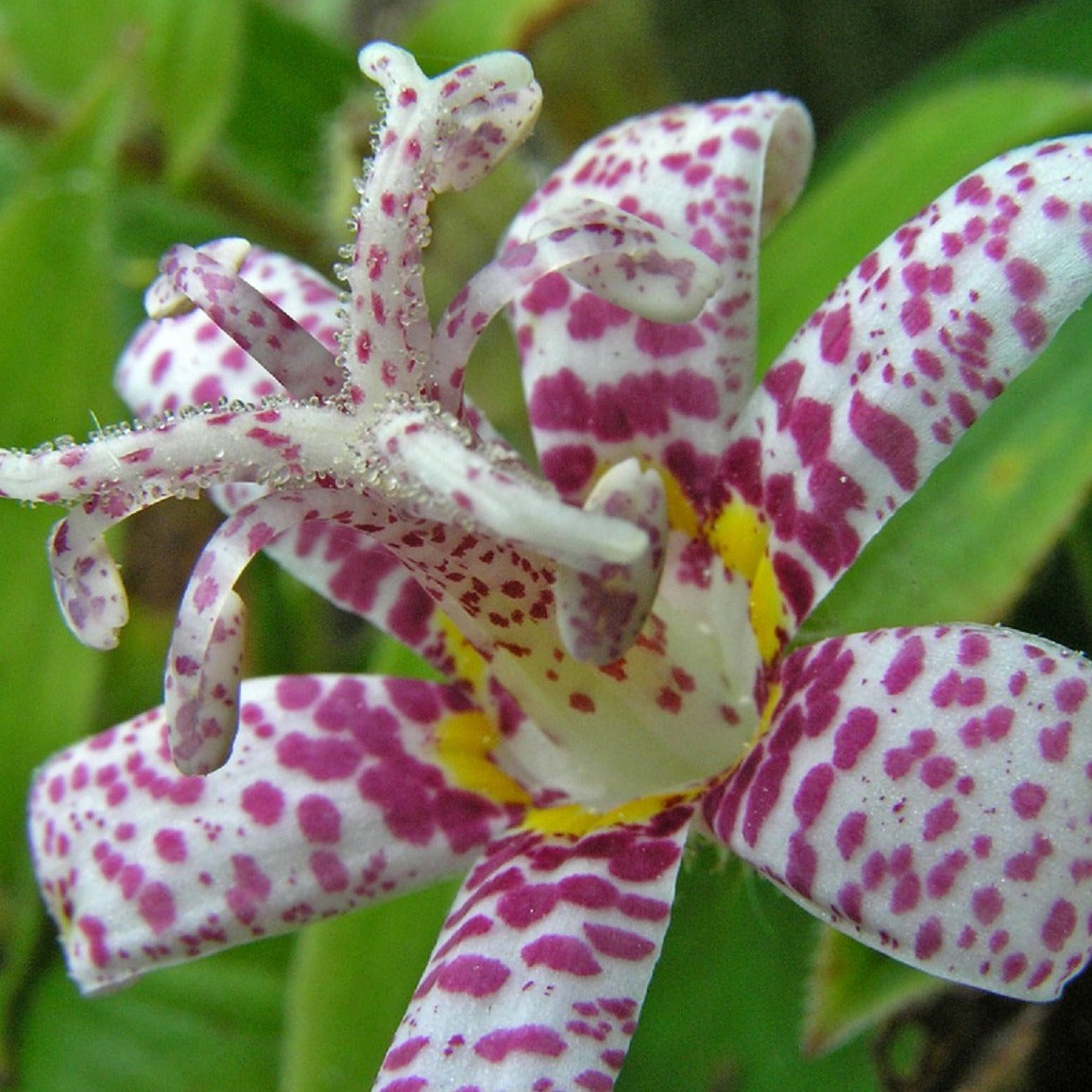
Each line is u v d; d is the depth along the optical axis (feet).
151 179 0.36
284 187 0.36
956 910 0.19
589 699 0.24
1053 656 0.20
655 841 0.22
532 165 0.34
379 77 0.22
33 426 0.31
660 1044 0.25
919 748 0.20
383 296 0.22
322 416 0.21
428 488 0.20
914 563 0.25
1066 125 0.28
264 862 0.23
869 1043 0.25
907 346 0.21
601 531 0.20
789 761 0.21
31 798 0.25
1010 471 0.25
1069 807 0.19
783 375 0.23
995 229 0.21
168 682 0.21
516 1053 0.20
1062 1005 0.27
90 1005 0.32
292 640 0.35
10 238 0.31
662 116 0.25
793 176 0.25
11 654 0.31
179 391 0.25
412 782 0.24
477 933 0.22
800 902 0.20
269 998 0.32
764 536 0.23
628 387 0.24
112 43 0.34
